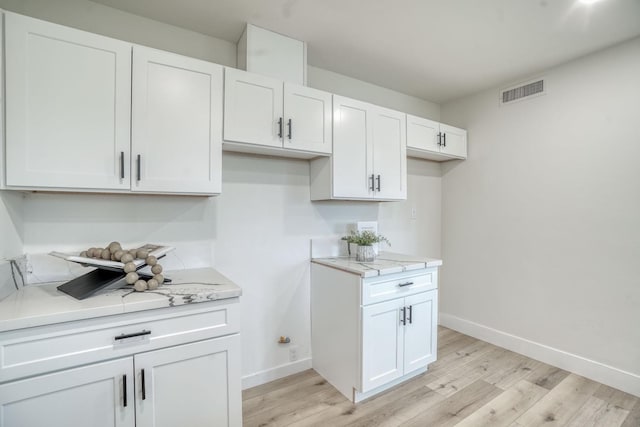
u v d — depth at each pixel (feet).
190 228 6.48
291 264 7.85
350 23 6.45
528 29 6.61
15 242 4.71
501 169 9.47
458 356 8.77
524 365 8.24
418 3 5.80
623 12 5.98
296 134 6.56
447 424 5.92
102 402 3.93
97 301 4.12
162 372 4.29
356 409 6.38
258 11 6.02
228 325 4.76
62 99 4.39
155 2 5.72
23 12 5.19
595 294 7.52
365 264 7.27
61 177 4.39
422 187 10.80
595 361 7.49
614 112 7.22
